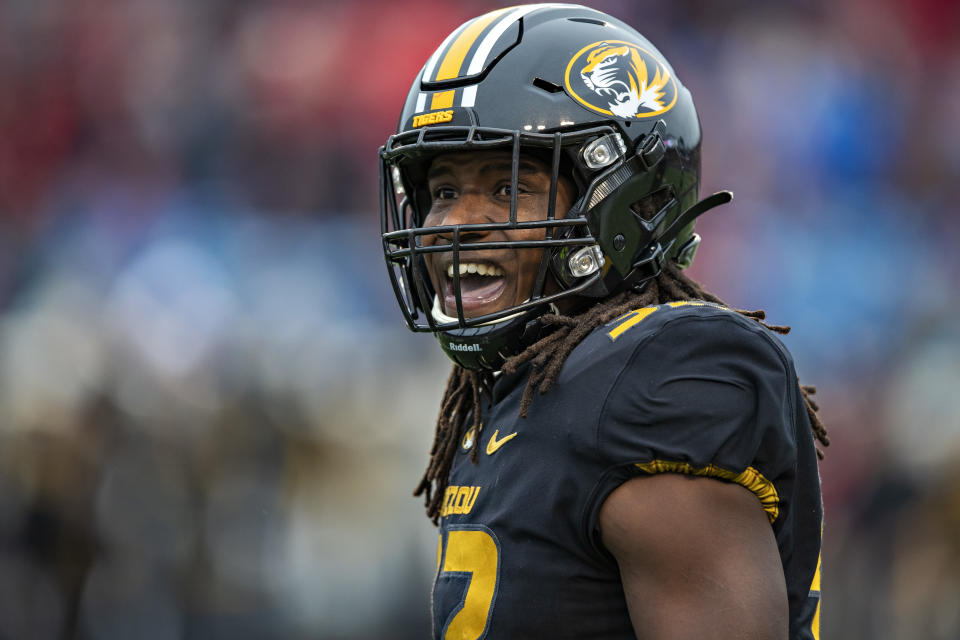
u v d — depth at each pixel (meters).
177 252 27.42
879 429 26.41
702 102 35.12
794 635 5.99
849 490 26.17
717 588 5.44
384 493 23.97
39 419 21.41
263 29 35.25
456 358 6.74
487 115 6.54
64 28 35.38
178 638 21.70
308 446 23.77
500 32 6.77
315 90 34.41
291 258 27.78
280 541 23.11
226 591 22.34
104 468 21.73
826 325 31.52
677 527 5.51
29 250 29.58
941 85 37.59
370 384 24.77
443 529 6.62
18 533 20.77
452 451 7.10
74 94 34.66
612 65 6.70
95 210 31.17
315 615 22.94
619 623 5.85
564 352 6.13
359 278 27.80
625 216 6.62
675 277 6.91
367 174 34.00
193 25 35.31
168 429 22.66
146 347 23.73
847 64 36.62
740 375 5.75
